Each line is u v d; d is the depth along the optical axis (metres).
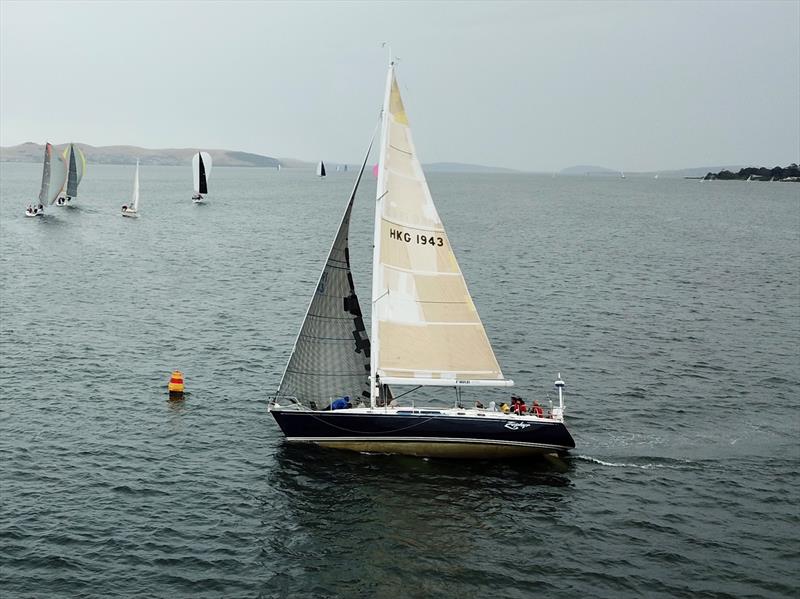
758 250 102.81
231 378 42.94
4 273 74.38
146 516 26.91
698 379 43.44
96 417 36.19
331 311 34.03
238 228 128.38
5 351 46.59
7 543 24.73
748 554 24.91
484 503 28.39
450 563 24.39
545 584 23.31
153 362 45.53
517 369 45.12
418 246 32.53
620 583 23.34
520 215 165.38
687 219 158.88
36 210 136.25
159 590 22.66
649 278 77.81
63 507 27.30
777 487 29.72
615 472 31.12
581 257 93.12
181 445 33.22
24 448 32.19
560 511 27.83
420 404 39.03
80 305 60.84
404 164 32.16
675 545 25.50
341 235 33.53
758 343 51.62
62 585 22.70
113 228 121.62
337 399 33.19
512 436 31.86
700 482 30.19
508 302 64.31
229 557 24.48
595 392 41.06
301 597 22.52
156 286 70.38
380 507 28.00
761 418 37.28
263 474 30.50
